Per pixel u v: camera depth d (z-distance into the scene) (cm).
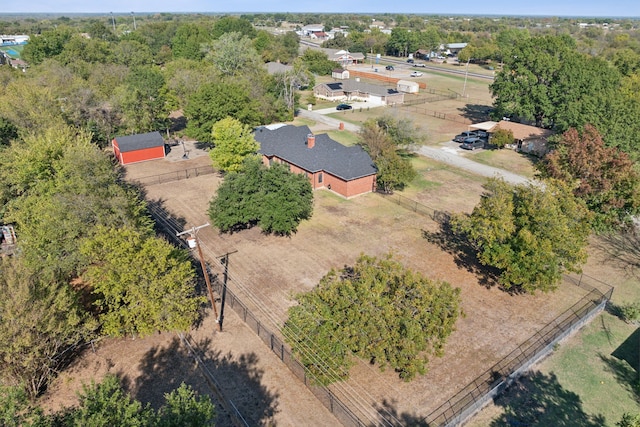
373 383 2091
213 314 2581
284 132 5069
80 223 2569
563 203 2697
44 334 1973
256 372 2153
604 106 4738
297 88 8419
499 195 2803
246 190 3344
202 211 3931
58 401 1978
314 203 4084
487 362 2214
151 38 15125
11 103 4772
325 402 1988
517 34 14350
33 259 2469
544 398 2028
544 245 2477
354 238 3453
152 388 2058
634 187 3066
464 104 8481
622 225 3388
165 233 3506
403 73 12056
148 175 4788
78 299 2430
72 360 2217
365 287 2064
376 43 15800
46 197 2892
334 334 2003
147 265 2180
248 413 1923
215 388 2047
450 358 2241
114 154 5466
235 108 5231
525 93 5900
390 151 4247
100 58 9656
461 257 3197
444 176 4794
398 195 4269
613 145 4228
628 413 1853
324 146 4600
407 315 2000
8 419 1348
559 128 5109
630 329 2486
